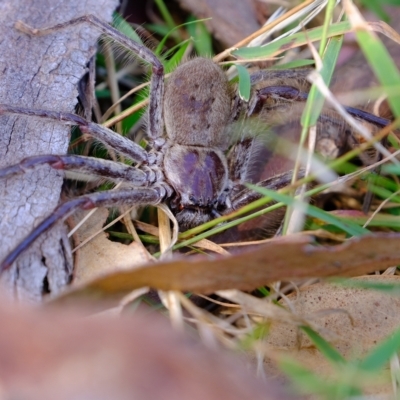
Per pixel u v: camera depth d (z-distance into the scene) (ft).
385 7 1.12
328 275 0.99
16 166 1.01
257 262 0.97
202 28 1.15
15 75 1.05
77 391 0.88
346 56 1.11
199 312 0.99
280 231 1.06
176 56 1.12
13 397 0.88
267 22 1.13
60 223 1.01
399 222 1.06
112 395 0.88
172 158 1.08
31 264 0.99
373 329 1.01
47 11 1.08
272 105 1.09
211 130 1.09
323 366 0.99
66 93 1.06
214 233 1.04
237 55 1.10
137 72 1.14
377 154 1.07
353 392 0.97
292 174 1.07
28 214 1.01
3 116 1.04
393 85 0.99
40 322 0.93
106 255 1.03
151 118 1.09
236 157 1.10
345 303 1.01
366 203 1.07
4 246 1.00
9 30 1.07
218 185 1.08
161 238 1.05
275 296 1.02
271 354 0.99
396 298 1.01
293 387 0.98
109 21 1.10
